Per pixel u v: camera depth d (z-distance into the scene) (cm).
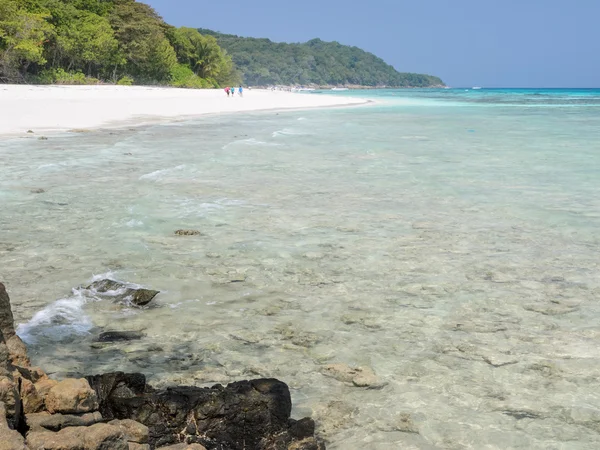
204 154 1833
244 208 1117
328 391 472
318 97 8925
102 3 9662
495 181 1438
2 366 375
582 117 4381
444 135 2695
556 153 2012
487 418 437
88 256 815
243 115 4112
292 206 1143
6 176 1387
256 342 562
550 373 506
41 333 573
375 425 426
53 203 1124
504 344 563
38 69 8019
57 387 355
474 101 8656
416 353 542
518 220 1052
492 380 493
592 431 422
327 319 620
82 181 1345
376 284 727
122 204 1126
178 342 560
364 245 889
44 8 7912
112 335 573
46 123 2769
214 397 406
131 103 4525
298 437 390
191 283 720
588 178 1488
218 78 14312
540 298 685
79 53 8375
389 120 3794
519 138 2572
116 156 1756
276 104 5978
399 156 1891
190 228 970
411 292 700
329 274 760
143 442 360
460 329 597
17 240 884
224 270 770
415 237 938
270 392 422
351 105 6425
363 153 1942
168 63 10694
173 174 1458
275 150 1981
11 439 288
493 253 859
